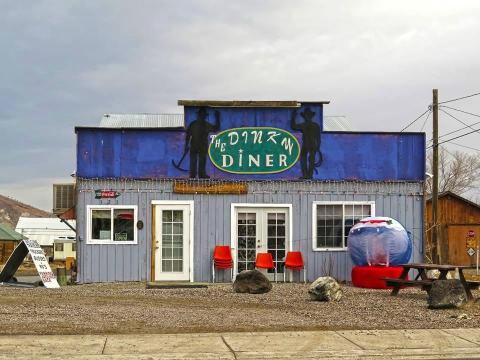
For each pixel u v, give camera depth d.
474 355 9.38
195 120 20.45
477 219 36.06
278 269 20.30
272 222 20.42
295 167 20.55
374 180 20.72
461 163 60.06
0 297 15.25
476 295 16.36
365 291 17.19
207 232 20.19
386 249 18.33
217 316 12.50
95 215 20.00
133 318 12.11
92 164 20.08
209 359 8.97
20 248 19.11
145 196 20.16
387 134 20.88
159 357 8.98
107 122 24.30
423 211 20.77
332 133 20.69
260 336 10.45
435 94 26.70
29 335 10.36
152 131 20.31
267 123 20.59
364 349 9.59
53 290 17.17
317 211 20.55
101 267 19.86
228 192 20.33
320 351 9.44
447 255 35.78
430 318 12.40
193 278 20.02
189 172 20.31
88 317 12.16
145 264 19.97
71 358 8.86
